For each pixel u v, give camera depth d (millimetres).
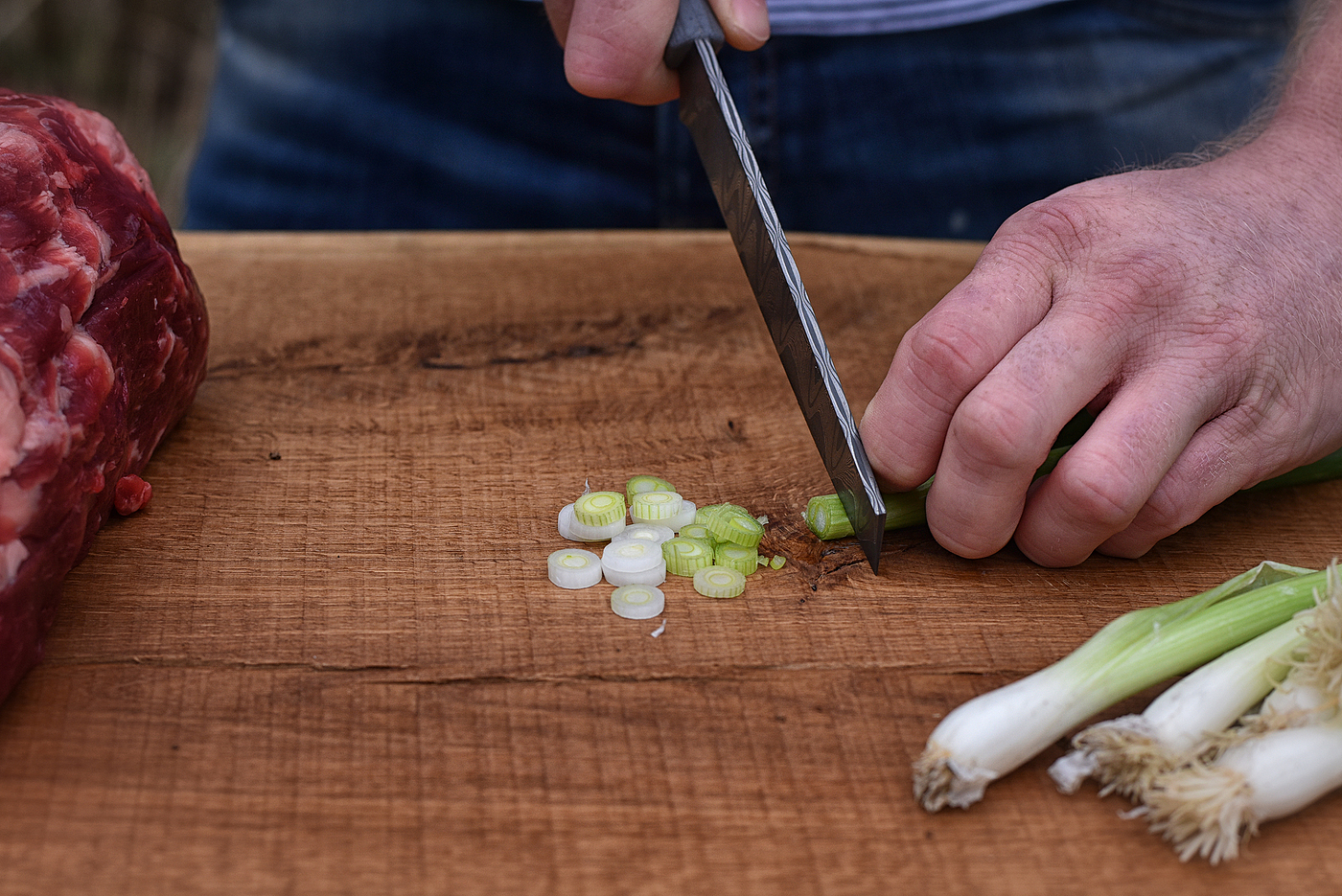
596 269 1036
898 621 803
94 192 821
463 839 723
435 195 1133
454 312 988
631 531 838
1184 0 1087
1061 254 806
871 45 1085
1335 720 728
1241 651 746
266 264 1025
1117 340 790
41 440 751
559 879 714
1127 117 1111
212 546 826
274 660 777
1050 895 716
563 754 749
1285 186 831
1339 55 842
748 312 1000
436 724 756
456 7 1088
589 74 874
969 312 792
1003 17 1078
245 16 1139
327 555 824
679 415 915
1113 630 757
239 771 739
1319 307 809
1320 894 718
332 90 1117
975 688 778
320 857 717
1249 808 721
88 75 2014
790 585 818
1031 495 810
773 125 1102
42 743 745
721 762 749
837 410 817
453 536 837
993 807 738
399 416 906
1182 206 813
